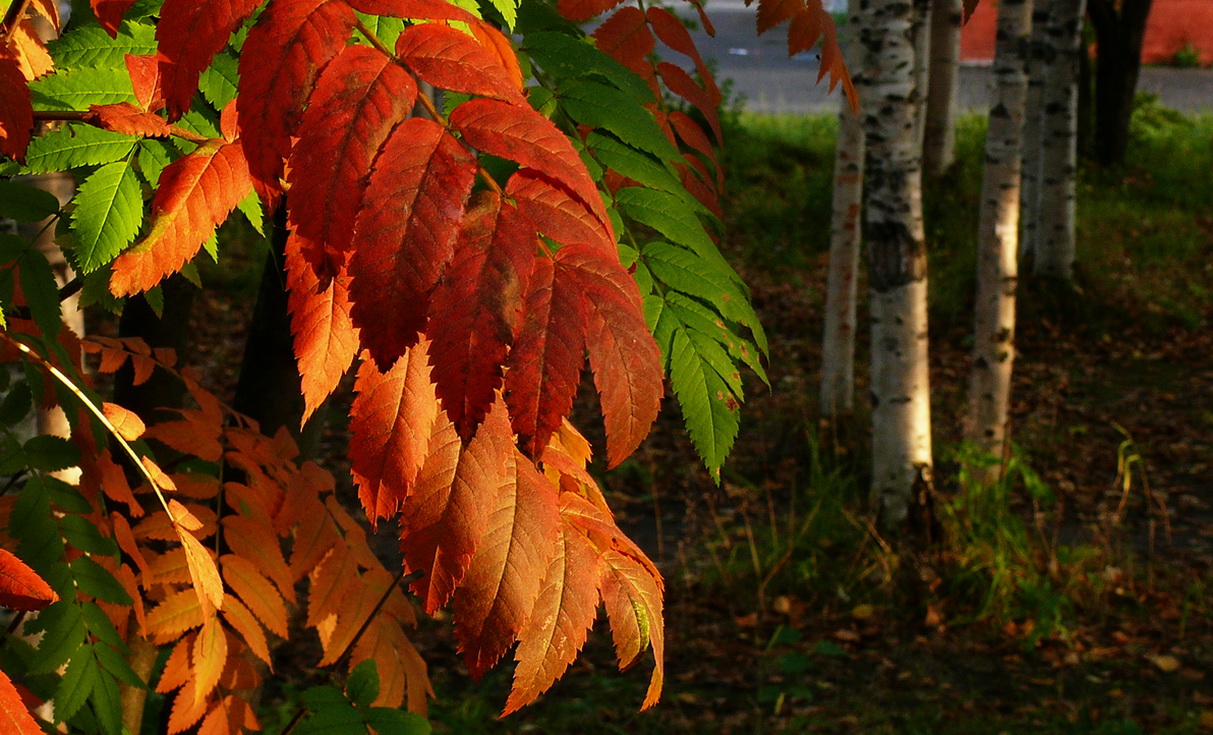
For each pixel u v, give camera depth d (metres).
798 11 1.05
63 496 0.93
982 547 5.73
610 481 7.21
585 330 0.69
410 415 0.71
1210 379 9.31
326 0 0.71
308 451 1.66
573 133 0.91
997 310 6.53
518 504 0.73
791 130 17.80
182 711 1.06
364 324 0.68
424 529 0.71
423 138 0.69
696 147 1.03
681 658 5.15
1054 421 8.10
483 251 0.69
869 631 5.35
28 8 0.89
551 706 4.62
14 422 0.94
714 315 0.86
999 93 6.35
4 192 0.90
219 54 0.85
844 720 4.58
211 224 0.77
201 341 9.36
